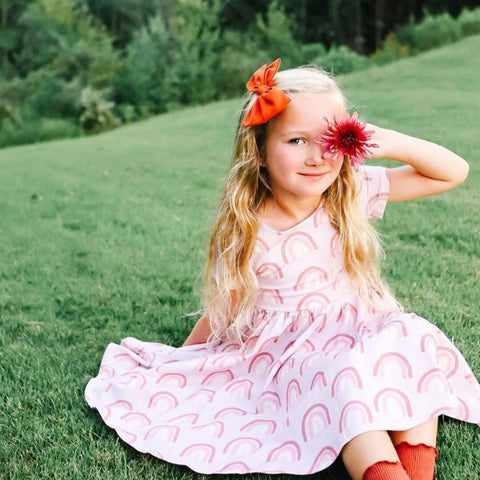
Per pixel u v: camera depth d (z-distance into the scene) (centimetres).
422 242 391
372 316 219
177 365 233
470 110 863
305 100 204
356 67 1627
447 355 207
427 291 315
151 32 1859
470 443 203
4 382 253
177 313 315
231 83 1733
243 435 205
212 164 750
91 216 528
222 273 229
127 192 623
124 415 223
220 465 195
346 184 220
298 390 201
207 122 1138
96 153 913
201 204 550
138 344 265
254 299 229
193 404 225
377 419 173
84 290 354
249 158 218
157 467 200
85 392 235
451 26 1742
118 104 1725
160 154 849
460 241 384
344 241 223
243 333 237
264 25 1936
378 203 233
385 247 384
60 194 636
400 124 812
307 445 187
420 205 466
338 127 198
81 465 201
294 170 206
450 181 227
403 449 181
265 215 225
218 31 1873
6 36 1927
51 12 1933
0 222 529
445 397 182
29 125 1579
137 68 1731
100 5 2250
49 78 1686
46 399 239
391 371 185
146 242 439
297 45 1920
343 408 177
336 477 194
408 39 1802
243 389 224
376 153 217
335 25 2275
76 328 307
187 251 412
